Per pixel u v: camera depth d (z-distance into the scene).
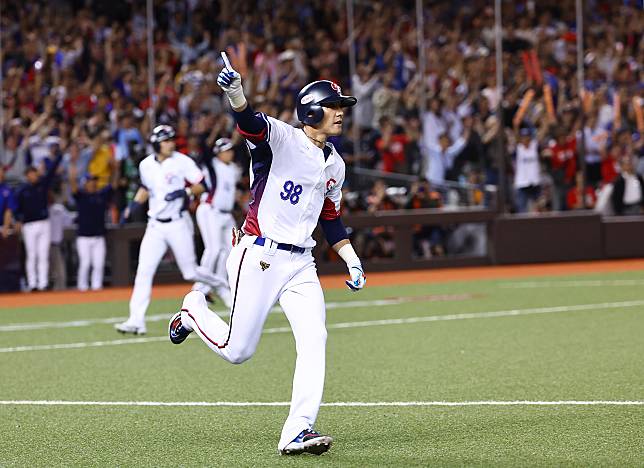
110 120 74.06
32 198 64.50
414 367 33.34
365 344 38.91
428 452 21.56
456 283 64.12
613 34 89.62
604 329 41.72
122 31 78.75
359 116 79.06
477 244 77.50
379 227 73.56
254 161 21.30
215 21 83.06
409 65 81.94
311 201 21.41
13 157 69.31
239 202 68.31
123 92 75.75
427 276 69.56
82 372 33.94
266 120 20.53
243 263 21.50
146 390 30.28
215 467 20.62
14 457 21.98
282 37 83.56
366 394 28.75
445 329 42.84
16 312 53.97
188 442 23.16
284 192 21.16
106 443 23.23
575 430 23.45
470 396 28.12
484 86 81.88
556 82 81.25
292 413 21.25
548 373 31.66
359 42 83.62
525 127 79.56
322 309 21.66
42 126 70.12
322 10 85.50
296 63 80.06
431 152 78.19
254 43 81.88
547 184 79.19
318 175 21.27
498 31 74.88
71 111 72.69
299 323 21.44
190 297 22.91
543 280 64.56
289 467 20.44
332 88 21.28
